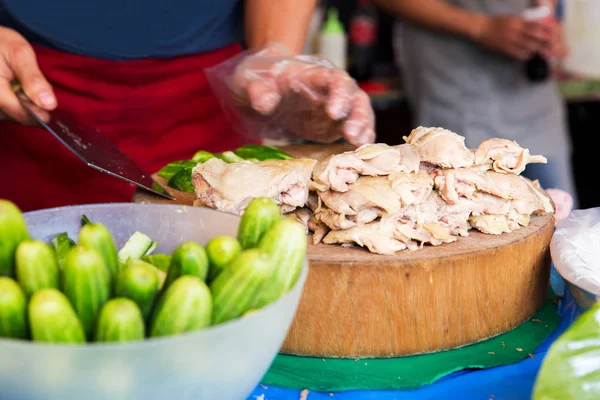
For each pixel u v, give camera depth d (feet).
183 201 5.23
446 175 4.44
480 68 11.94
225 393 2.93
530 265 4.42
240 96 6.42
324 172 4.31
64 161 7.36
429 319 4.13
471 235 4.46
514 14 12.12
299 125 6.48
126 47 7.02
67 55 6.99
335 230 4.29
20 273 2.80
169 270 3.02
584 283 3.85
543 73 11.71
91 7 6.82
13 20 6.91
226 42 7.72
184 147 7.59
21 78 5.65
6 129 7.23
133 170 5.16
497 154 4.64
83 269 2.73
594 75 13.83
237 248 3.03
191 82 7.45
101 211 3.92
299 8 7.57
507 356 4.14
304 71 6.10
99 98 7.14
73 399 2.63
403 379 3.92
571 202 5.77
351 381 3.91
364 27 14.51
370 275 4.00
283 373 4.00
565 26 13.85
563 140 12.44
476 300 4.21
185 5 7.08
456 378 3.97
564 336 3.27
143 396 2.69
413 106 12.91
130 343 2.54
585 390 3.14
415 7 11.86
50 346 2.49
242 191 4.31
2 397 2.69
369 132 5.76
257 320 2.81
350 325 4.09
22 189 7.39
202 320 2.75
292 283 3.03
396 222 4.21
